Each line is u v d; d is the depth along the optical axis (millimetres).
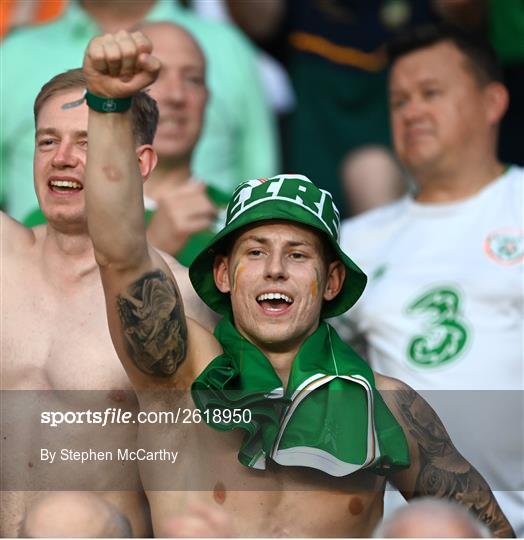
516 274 17156
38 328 12953
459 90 17938
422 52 18172
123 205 11156
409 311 17188
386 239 18125
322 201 12070
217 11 23094
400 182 21812
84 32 18406
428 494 12422
